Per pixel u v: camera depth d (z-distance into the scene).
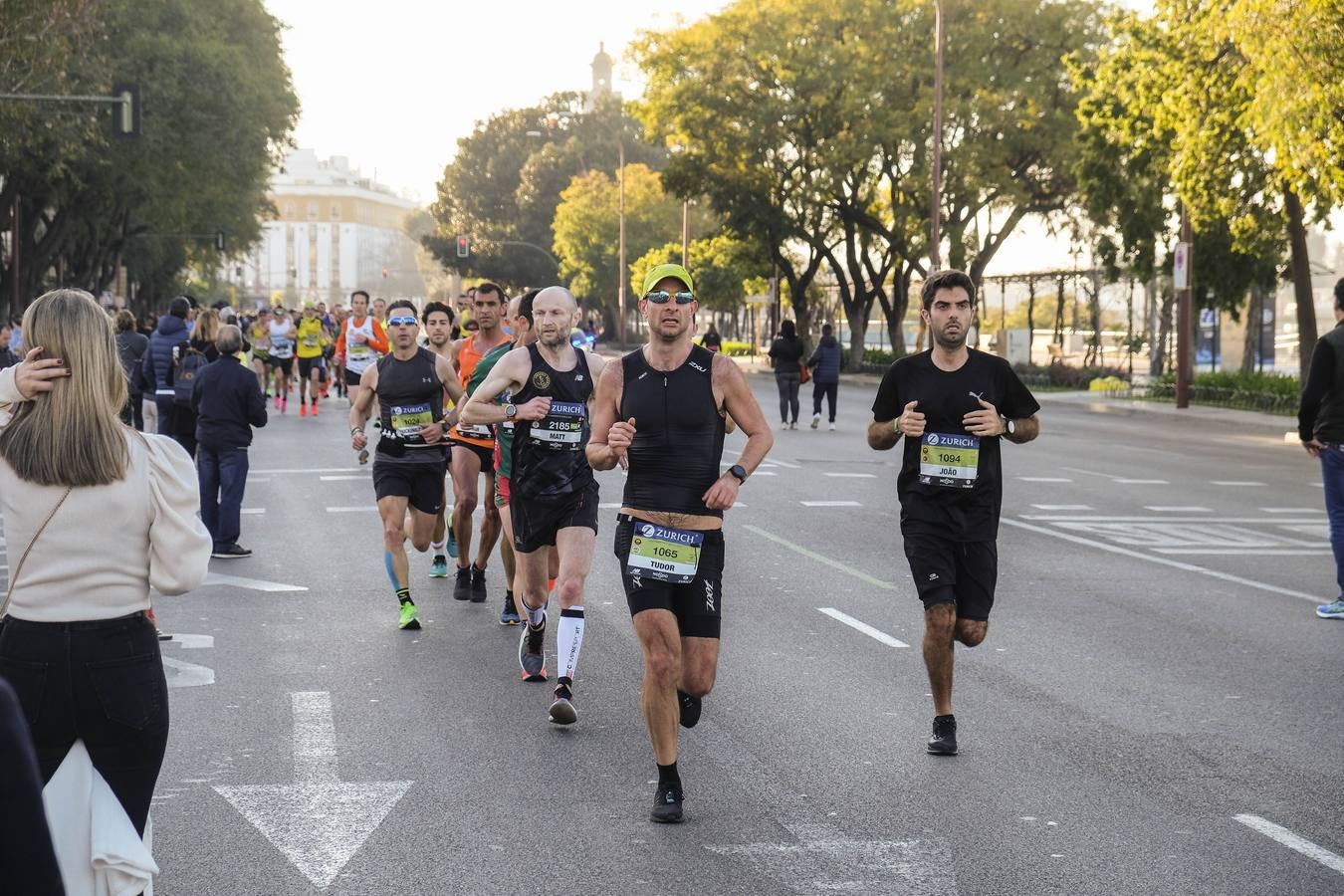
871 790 6.07
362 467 19.12
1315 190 25.81
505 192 115.06
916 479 6.73
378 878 5.04
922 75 48.59
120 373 3.92
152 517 3.91
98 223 58.75
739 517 15.05
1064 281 49.41
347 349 24.16
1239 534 14.24
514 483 7.54
